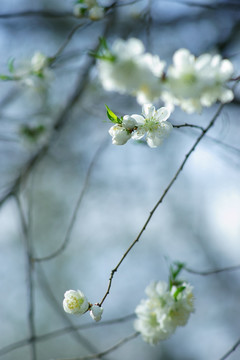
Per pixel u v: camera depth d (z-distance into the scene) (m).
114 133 2.23
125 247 10.59
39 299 10.25
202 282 10.11
